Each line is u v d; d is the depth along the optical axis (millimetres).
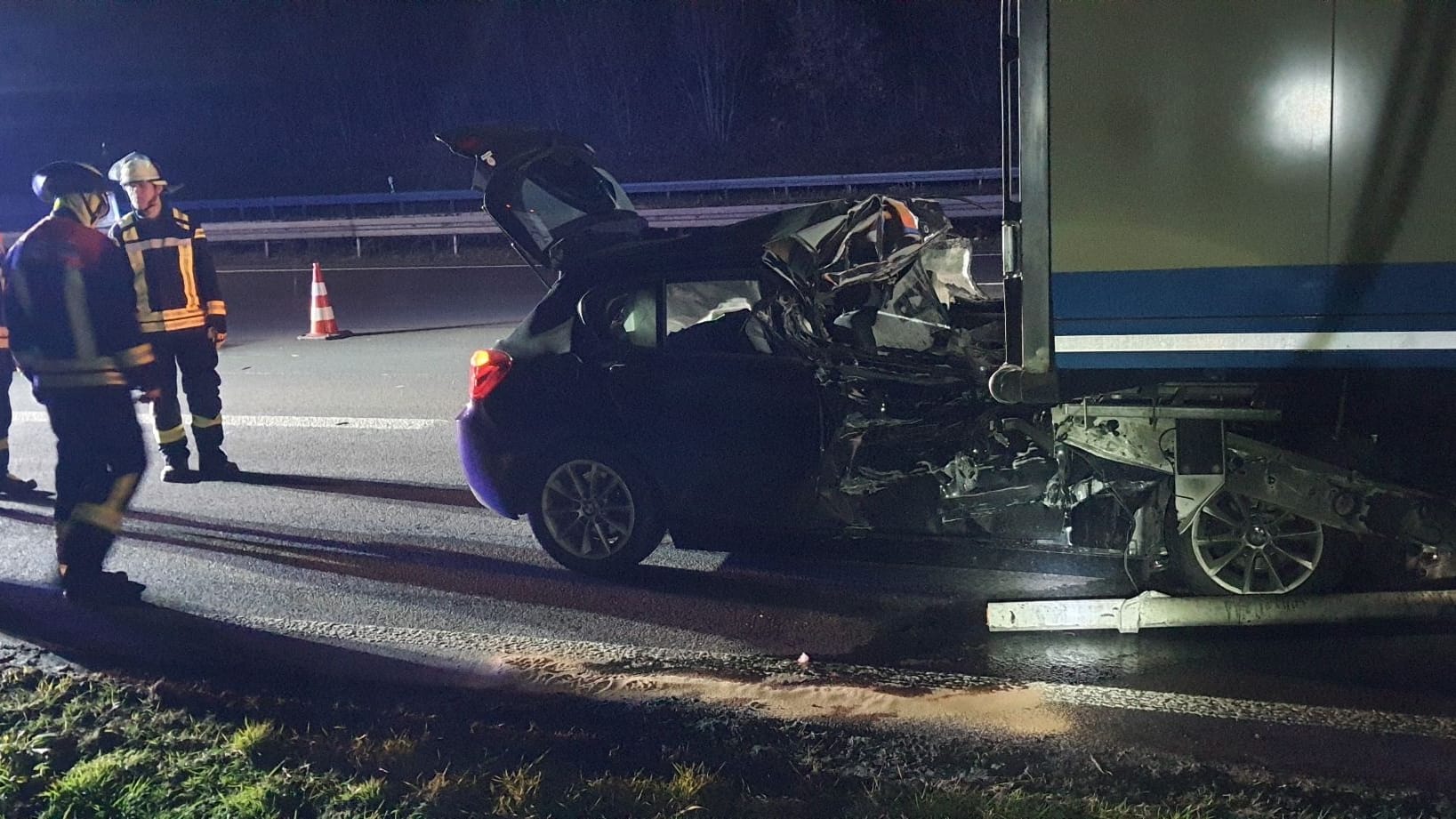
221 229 24625
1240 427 4980
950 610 5590
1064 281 4602
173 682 5121
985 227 20844
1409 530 4848
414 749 4324
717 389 5879
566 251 6621
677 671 5078
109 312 5902
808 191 24953
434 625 5695
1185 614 5043
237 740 4418
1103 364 4617
